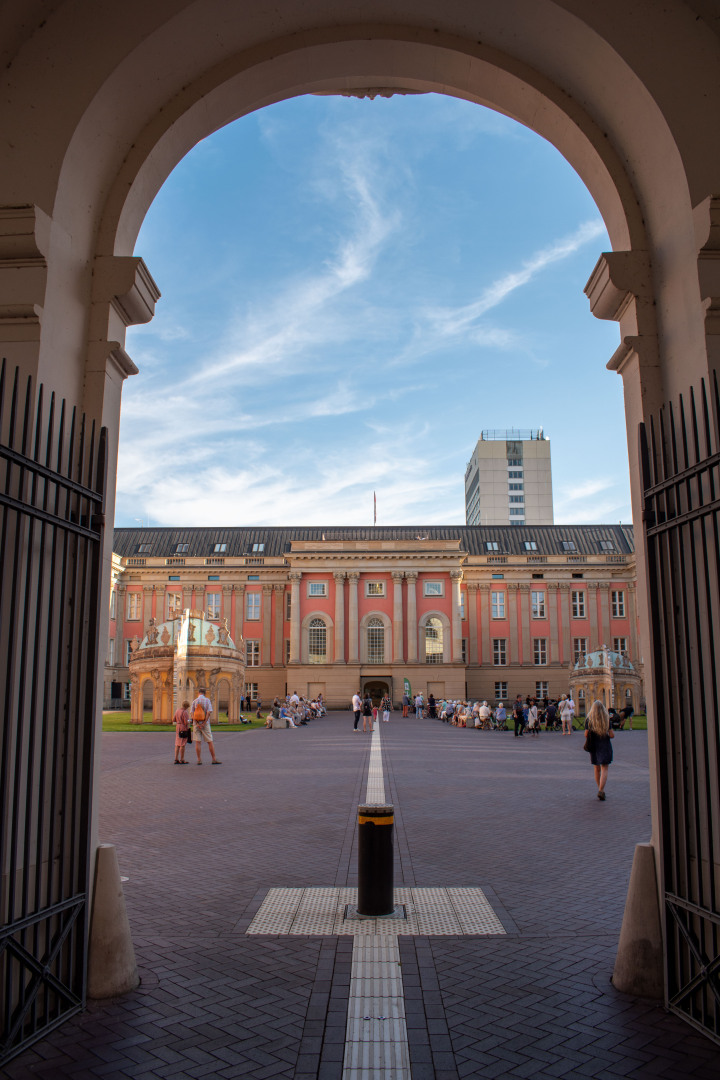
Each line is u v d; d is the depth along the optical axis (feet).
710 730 17.62
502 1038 15.28
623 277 20.48
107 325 20.01
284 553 225.97
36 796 17.28
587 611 229.25
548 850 32.32
